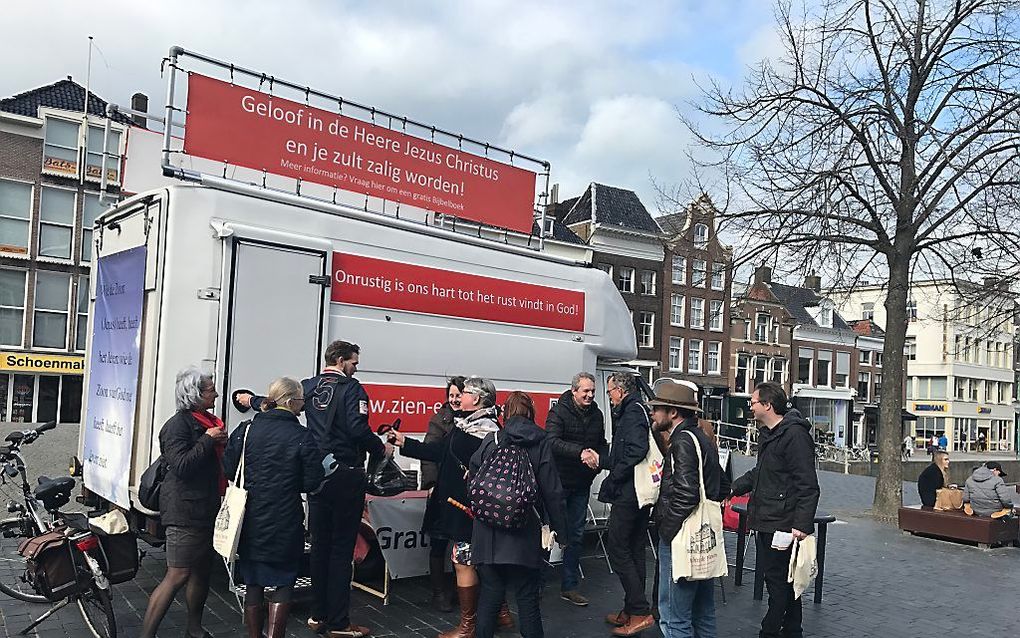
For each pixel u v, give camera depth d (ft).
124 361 18.54
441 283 22.63
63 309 90.12
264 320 18.44
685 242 46.01
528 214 28.45
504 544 14.75
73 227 90.12
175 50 19.67
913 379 186.91
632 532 18.47
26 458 26.45
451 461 17.11
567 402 20.85
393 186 24.52
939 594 24.72
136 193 21.18
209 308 17.70
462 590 16.66
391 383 21.29
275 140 21.76
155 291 17.46
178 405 15.17
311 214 19.74
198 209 17.78
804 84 43.75
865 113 42.01
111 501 18.61
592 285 27.71
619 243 119.96
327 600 16.84
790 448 16.52
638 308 121.90
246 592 14.73
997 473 35.22
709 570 15.29
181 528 14.82
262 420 14.35
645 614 18.13
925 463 131.64
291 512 14.17
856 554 31.12
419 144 25.27
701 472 15.55
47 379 90.53
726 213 44.88
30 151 87.20
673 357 127.65
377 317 20.97
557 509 15.03
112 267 19.86
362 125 23.72
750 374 142.00
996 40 40.60
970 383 189.37
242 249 18.15
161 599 14.69
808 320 155.43
